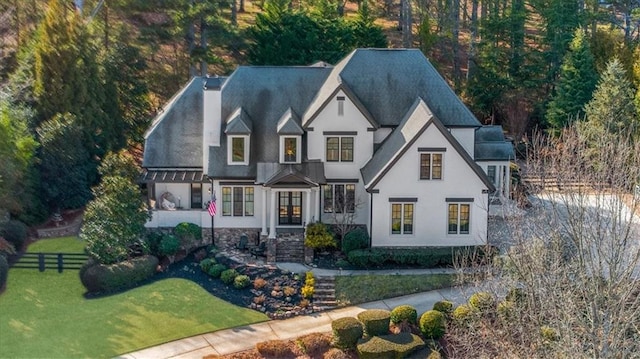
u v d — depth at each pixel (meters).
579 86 68.50
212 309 43.12
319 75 53.62
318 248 48.66
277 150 50.50
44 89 55.81
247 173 49.62
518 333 34.47
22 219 51.41
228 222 50.06
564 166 40.84
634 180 35.00
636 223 38.34
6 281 45.25
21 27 67.50
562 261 34.78
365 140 50.25
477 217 48.31
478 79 74.31
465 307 39.00
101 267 44.66
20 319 41.41
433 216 48.19
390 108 51.44
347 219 49.94
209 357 38.22
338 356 38.34
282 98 52.44
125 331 40.75
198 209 50.56
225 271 45.75
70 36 56.56
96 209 46.03
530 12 91.00
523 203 49.53
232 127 49.44
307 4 86.31
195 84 54.31
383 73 52.34
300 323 42.19
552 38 76.88
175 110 53.19
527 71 74.50
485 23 77.50
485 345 35.72
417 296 44.31
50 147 52.81
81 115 56.09
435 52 85.00
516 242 38.97
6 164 46.78
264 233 49.28
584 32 76.31
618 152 39.41
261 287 44.78
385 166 47.28
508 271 38.06
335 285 45.09
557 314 30.75
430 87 52.09
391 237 48.34
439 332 39.41
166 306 43.16
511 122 71.88
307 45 71.56
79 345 39.28
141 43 66.62
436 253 47.06
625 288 30.88
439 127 47.03
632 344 30.22
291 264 47.50
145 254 47.31
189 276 46.31
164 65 70.81
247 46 71.88
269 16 73.44
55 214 53.41
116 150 59.09
